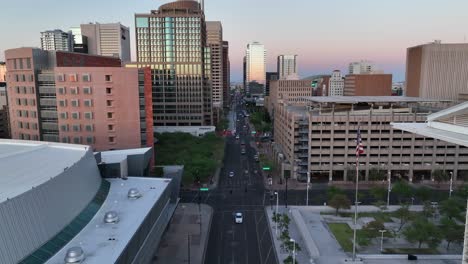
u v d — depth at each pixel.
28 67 123.44
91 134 123.75
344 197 102.00
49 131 126.44
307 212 106.56
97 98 122.06
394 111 144.12
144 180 86.25
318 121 137.00
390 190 117.81
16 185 50.34
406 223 96.06
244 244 85.62
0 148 76.12
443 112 56.84
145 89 127.62
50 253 47.62
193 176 130.50
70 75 120.94
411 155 139.62
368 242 82.69
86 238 53.72
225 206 112.19
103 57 164.00
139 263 60.16
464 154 139.50
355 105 151.25
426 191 109.62
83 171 64.56
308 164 139.25
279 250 82.38
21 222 44.09
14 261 42.03
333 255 79.88
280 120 179.12
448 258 77.50
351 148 138.62
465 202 97.00
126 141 125.75
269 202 115.62
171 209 92.06
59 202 53.22
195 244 84.62
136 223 59.38
